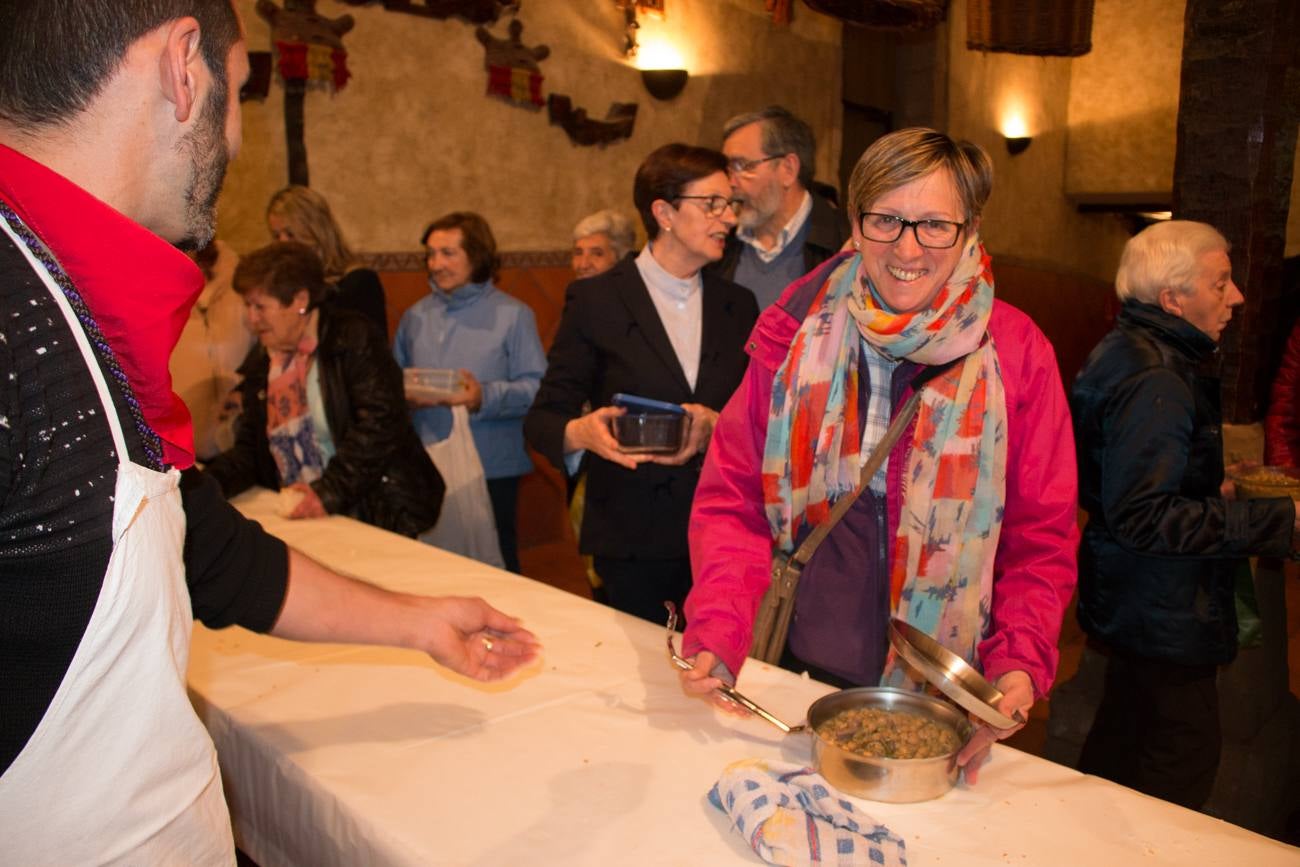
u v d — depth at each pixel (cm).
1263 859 93
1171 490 161
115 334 74
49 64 69
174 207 78
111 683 71
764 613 142
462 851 94
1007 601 123
